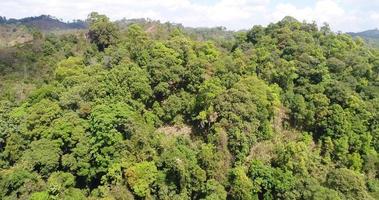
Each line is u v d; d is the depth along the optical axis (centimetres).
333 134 7500
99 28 10588
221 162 6334
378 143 7812
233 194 6088
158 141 6531
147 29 12481
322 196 6009
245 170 6456
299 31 10519
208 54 8750
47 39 12375
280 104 8019
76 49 11306
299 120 7788
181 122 7506
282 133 7631
